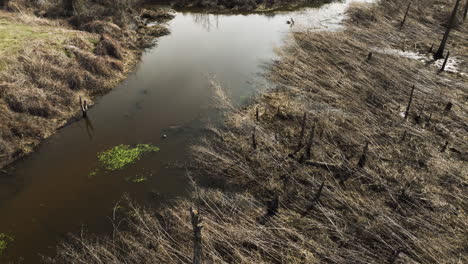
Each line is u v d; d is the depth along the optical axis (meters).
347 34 29.16
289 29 32.25
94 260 11.12
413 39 28.89
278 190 14.00
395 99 19.97
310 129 17.55
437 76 22.31
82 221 12.95
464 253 10.86
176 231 12.15
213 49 28.14
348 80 21.56
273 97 20.97
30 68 19.34
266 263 10.80
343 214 12.76
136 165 15.80
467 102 19.59
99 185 14.68
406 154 15.52
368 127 17.44
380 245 11.39
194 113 19.64
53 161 15.97
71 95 19.91
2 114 16.67
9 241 12.12
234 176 15.02
